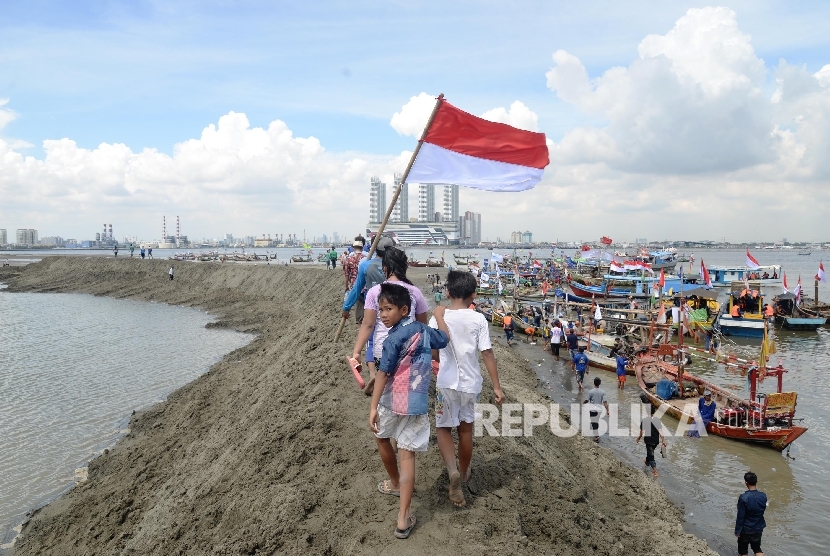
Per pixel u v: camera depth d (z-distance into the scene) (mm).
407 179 7613
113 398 18391
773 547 9148
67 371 22266
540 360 23578
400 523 5246
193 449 12086
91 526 9602
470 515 5641
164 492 10188
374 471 6594
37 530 9977
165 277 58156
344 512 5852
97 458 13125
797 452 13203
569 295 43188
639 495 9969
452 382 5449
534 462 7684
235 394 16094
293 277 45531
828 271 88250
